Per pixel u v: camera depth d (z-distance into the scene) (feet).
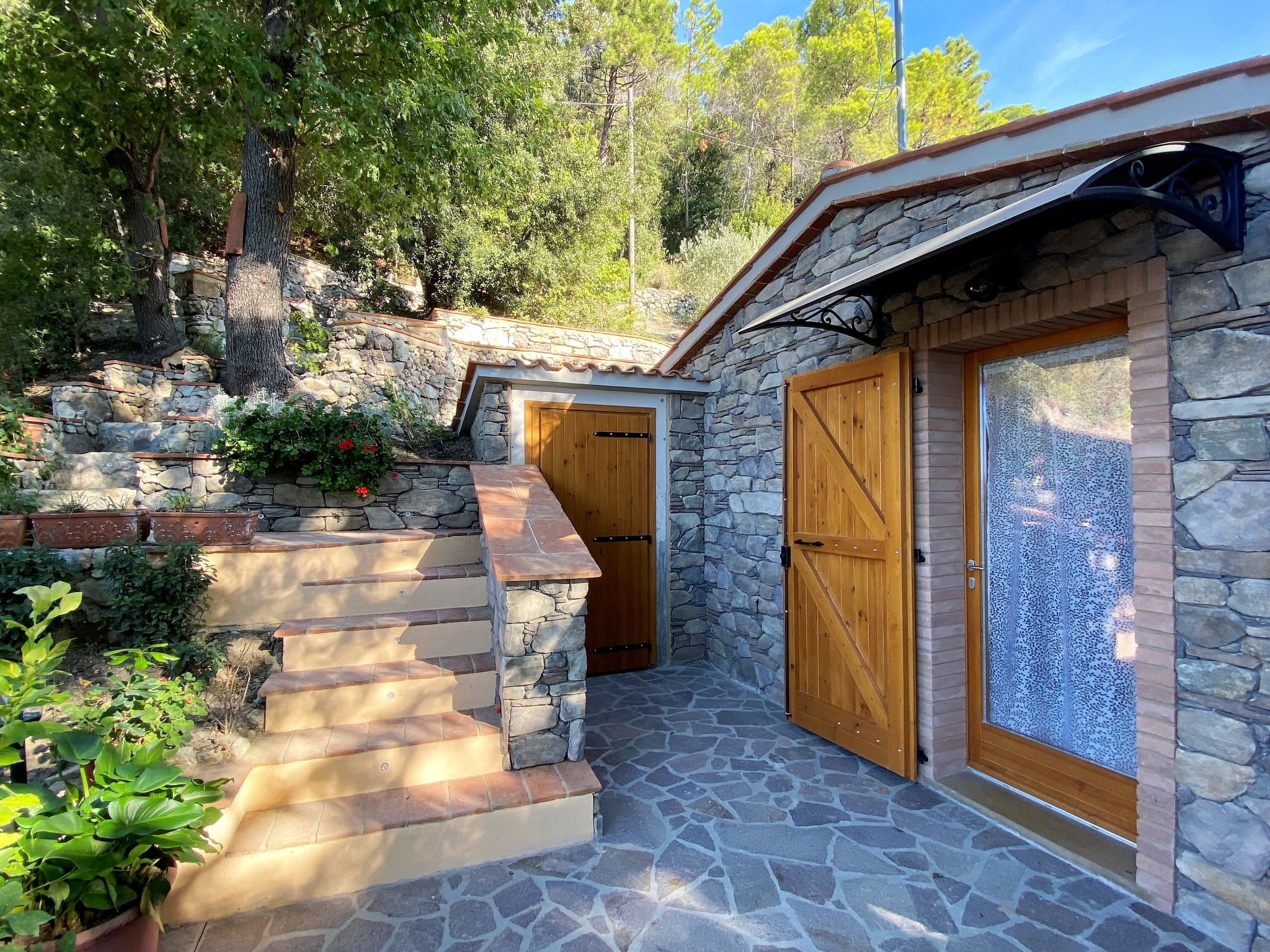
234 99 18.48
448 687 10.75
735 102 72.95
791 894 7.99
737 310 16.88
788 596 13.85
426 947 7.04
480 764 9.69
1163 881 7.48
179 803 5.99
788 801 10.35
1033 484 10.02
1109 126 7.73
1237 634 6.77
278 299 21.48
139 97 23.32
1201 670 7.09
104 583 11.68
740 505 16.76
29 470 18.31
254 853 7.63
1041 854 8.80
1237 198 6.64
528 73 34.68
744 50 71.15
